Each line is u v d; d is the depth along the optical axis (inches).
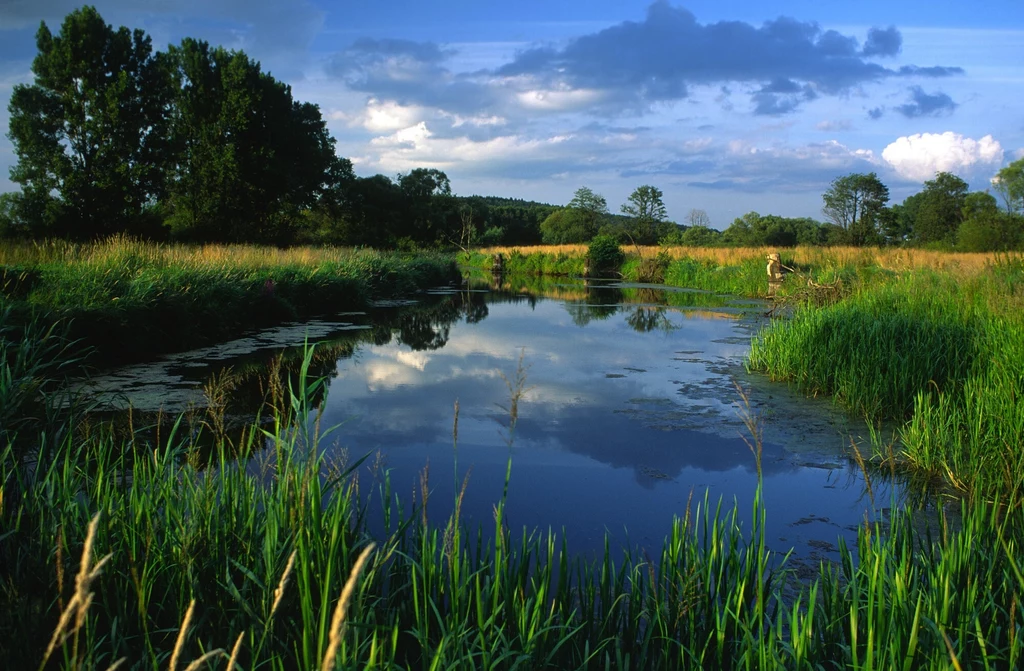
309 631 86.8
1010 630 100.4
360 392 339.0
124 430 245.0
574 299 928.9
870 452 247.9
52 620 109.8
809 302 545.3
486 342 513.7
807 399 329.7
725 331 581.9
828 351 348.5
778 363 382.9
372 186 2244.1
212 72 1535.4
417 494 199.6
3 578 122.3
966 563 122.6
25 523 135.4
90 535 55.7
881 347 322.0
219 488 137.9
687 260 1307.8
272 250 901.8
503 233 3186.5
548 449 251.4
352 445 249.1
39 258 548.1
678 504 199.0
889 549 134.0
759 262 1035.9
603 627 114.0
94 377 335.9
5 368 198.4
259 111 1533.0
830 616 115.5
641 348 487.2
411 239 2170.3
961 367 296.0
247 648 102.9
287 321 616.1
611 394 341.4
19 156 1350.9
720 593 122.4
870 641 94.7
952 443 220.7
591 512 191.3
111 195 1344.7
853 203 2439.7
